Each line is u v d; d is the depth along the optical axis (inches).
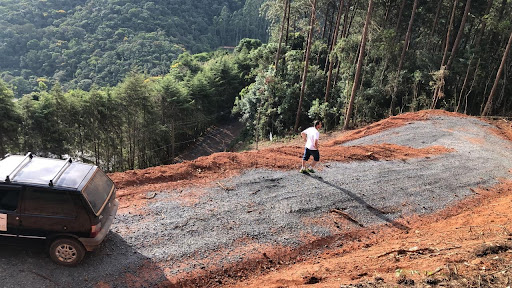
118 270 225.8
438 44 1427.2
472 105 1061.1
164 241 257.9
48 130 1019.3
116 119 1157.1
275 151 478.0
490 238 255.1
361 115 1071.6
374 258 247.1
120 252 241.6
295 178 388.8
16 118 964.0
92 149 1185.4
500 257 212.1
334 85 1242.6
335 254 268.2
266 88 1301.7
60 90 1044.5
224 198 330.0
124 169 1258.0
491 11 1182.3
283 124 1283.2
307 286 208.5
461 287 184.2
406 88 1078.4
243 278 234.7
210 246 258.1
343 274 225.8
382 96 1095.0
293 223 299.4
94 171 250.1
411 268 218.2
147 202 309.6
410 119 778.8
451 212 347.3
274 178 382.3
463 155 531.8
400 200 360.8
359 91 1089.4
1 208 218.1
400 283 196.4
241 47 2536.9
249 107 1393.9
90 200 224.1
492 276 190.9
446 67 1061.8
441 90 1002.7
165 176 359.6
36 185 217.9
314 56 1574.8
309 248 272.7
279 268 248.4
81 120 1090.7
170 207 303.9
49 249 221.1
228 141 1736.0
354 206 338.6
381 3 1296.8
